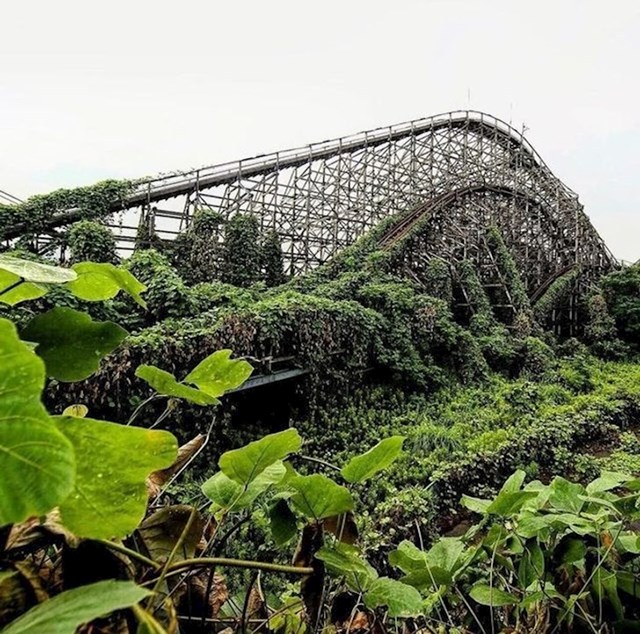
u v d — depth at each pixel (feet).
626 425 35.86
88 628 1.80
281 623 3.17
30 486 1.09
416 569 3.94
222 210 49.62
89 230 33.86
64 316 2.26
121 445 1.60
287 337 31.42
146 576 2.37
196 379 3.04
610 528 3.75
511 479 4.14
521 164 78.02
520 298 58.29
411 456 24.66
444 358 43.98
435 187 63.57
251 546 12.41
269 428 30.22
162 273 30.83
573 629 3.76
